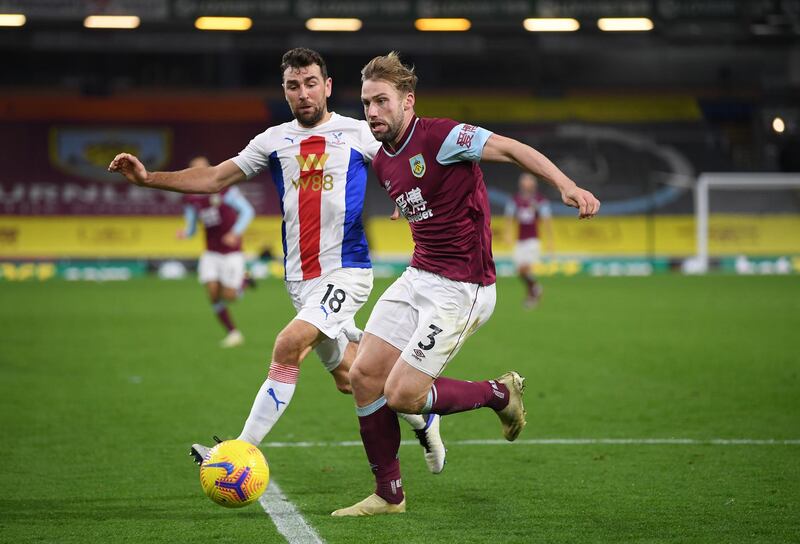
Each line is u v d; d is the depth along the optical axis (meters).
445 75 100.12
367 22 64.81
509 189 81.56
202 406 22.89
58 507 14.21
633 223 79.19
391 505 13.93
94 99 83.50
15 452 18.00
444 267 13.77
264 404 14.45
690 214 80.25
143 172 14.50
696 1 64.81
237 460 13.26
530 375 27.34
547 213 47.47
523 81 100.25
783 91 91.94
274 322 41.62
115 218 76.75
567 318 42.44
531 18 64.94
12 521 13.45
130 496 14.88
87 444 18.72
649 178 81.56
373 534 12.76
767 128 89.12
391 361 13.91
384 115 13.35
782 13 67.75
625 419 21.08
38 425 20.56
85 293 55.50
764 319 41.34
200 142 82.38
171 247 75.06
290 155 15.45
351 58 94.62
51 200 77.44
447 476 16.17
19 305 48.16
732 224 79.38
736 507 14.01
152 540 12.53
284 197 15.66
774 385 25.38
